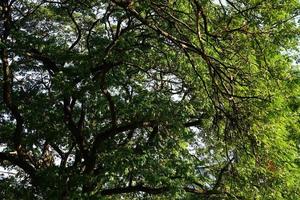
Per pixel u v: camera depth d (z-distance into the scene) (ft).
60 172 49.06
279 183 32.22
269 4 24.48
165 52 38.65
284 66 29.04
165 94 50.67
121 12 46.37
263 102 24.14
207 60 20.26
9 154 53.31
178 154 49.67
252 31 23.89
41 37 58.34
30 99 55.01
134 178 51.44
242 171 36.68
